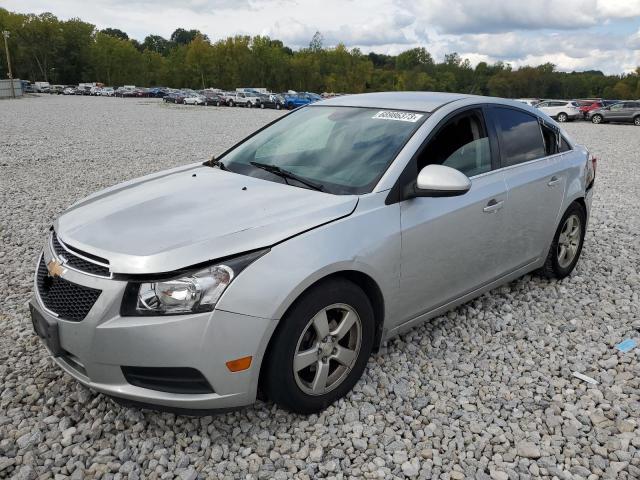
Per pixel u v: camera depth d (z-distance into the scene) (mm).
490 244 3930
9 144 14750
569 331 4156
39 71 111125
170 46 163750
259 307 2627
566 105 34875
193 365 2576
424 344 3854
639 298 4758
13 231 6453
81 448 2771
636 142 21359
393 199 3246
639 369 3621
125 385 2664
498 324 4160
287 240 2781
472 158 3818
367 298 3121
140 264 2590
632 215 7781
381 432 2945
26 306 4379
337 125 3867
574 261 5090
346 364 3105
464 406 3195
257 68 99562
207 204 3115
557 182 4512
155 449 2762
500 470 2695
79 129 20484
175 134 19594
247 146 4109
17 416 3004
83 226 2994
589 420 3072
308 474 2625
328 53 106875
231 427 2941
